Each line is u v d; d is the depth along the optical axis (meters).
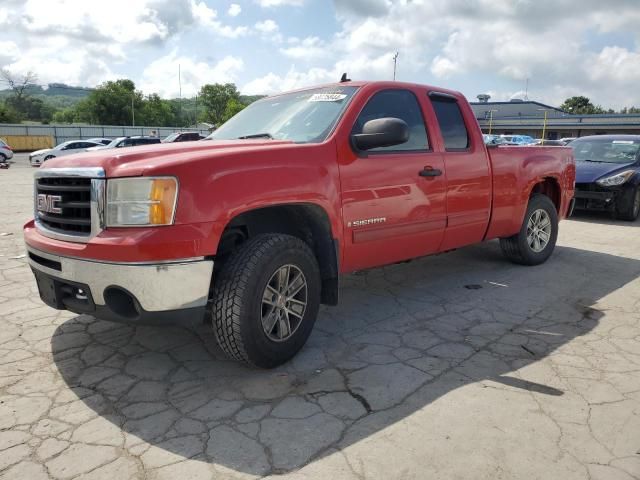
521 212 5.49
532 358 3.51
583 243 7.37
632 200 9.27
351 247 3.77
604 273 5.68
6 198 12.80
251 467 2.37
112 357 3.54
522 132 66.75
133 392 3.06
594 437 2.58
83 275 2.92
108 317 3.00
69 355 3.57
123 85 102.19
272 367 3.34
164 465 2.38
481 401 2.93
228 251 3.40
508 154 5.23
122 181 2.84
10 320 4.22
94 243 2.84
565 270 5.80
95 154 3.17
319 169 3.45
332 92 4.13
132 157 2.97
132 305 2.96
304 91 4.44
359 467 2.36
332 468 2.36
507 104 76.44
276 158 3.24
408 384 3.14
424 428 2.67
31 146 51.44
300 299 3.45
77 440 2.58
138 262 2.75
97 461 2.41
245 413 2.83
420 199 4.21
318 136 3.68
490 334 3.94
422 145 4.34
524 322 4.20
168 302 2.83
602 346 3.70
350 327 4.11
